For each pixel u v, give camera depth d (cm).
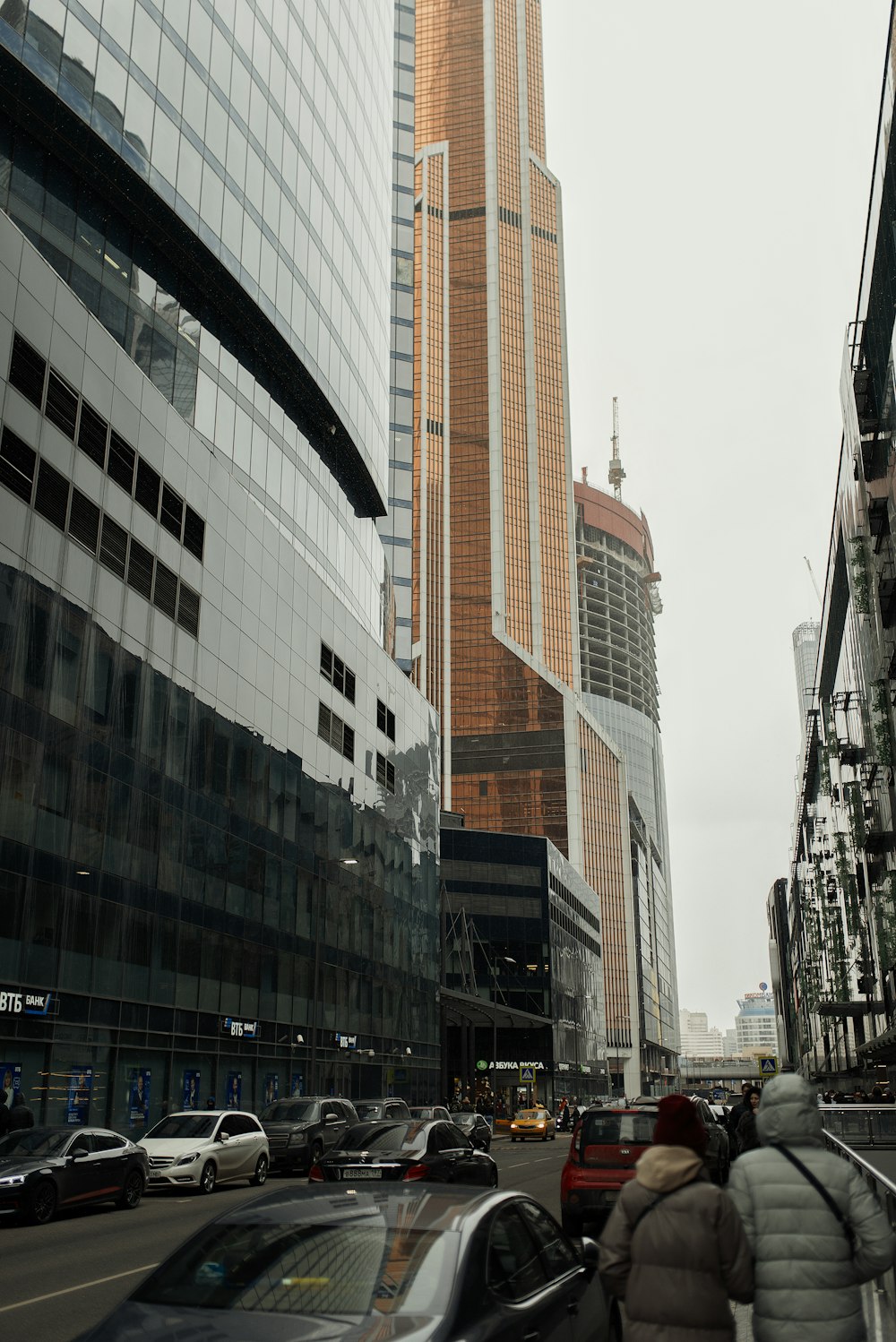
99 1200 1855
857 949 7444
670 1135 471
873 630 5316
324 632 5075
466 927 9294
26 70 3200
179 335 4153
